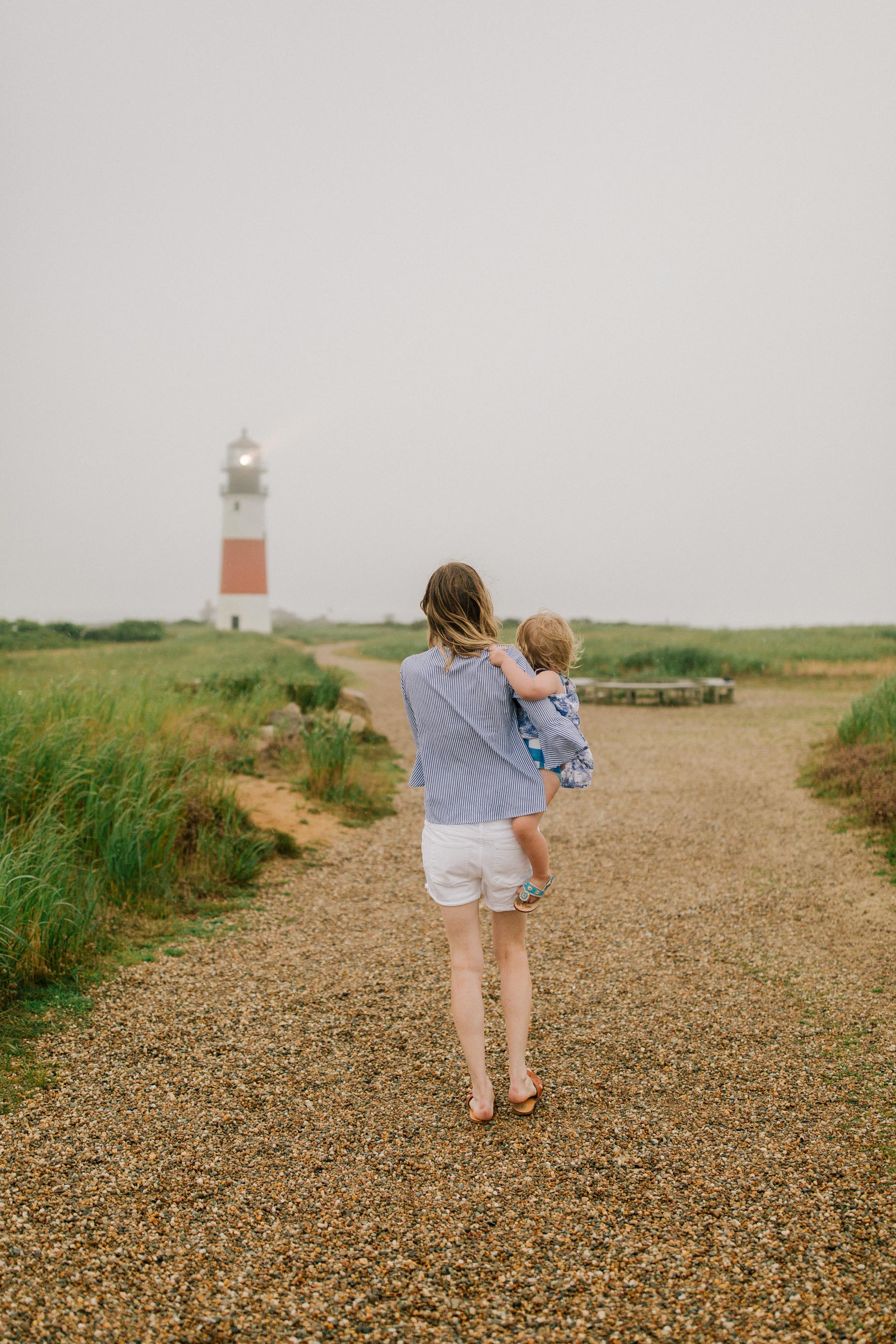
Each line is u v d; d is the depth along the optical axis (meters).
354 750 9.04
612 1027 3.60
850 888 5.57
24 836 4.74
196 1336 1.90
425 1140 2.74
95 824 5.14
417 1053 3.36
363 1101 2.98
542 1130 2.80
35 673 16.95
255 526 67.00
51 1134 2.70
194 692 11.35
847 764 8.48
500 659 2.74
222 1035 3.47
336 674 15.12
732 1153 2.66
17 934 3.79
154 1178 2.49
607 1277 2.10
